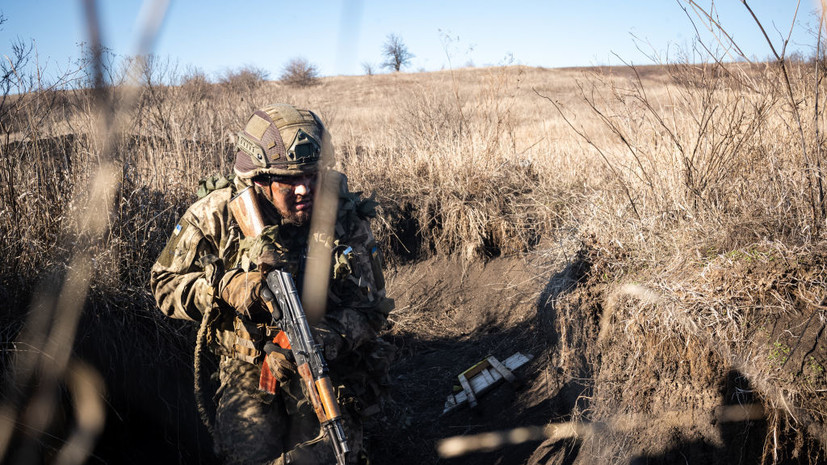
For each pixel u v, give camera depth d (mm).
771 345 2115
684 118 3664
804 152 2684
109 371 2721
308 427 2273
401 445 3537
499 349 4375
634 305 2693
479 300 5133
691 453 2215
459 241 5609
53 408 2225
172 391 3006
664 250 2949
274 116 2289
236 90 8711
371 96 18656
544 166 6047
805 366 1999
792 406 1929
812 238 2436
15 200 2979
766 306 2223
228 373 2342
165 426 2912
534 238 5242
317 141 2266
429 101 7281
